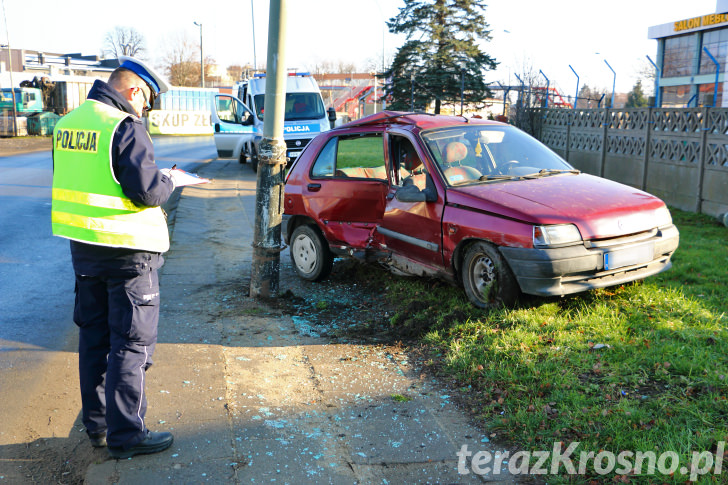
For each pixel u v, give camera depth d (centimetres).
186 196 1289
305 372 422
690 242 761
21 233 909
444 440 329
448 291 559
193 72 8169
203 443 326
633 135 1219
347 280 661
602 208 462
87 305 315
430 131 550
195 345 467
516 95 1927
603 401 343
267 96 556
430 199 514
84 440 335
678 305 478
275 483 291
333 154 643
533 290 443
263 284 585
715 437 295
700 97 2811
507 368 387
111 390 305
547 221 438
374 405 372
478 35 4047
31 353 456
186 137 4316
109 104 304
